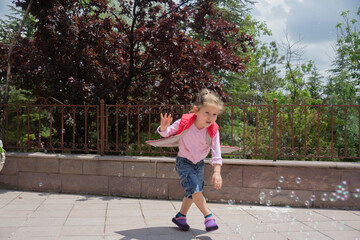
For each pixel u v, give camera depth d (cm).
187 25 626
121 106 446
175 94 570
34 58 546
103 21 586
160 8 625
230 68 575
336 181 380
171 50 542
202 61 551
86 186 435
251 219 320
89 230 272
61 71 570
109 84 546
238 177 400
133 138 636
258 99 1273
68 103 593
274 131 404
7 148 484
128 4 621
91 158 429
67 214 327
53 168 444
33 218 309
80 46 554
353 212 356
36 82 577
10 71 560
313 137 648
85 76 583
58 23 531
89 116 591
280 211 358
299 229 283
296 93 1018
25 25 968
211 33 626
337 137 715
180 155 270
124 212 340
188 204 273
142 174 421
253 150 560
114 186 428
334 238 257
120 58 650
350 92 1014
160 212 343
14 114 841
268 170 393
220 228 285
